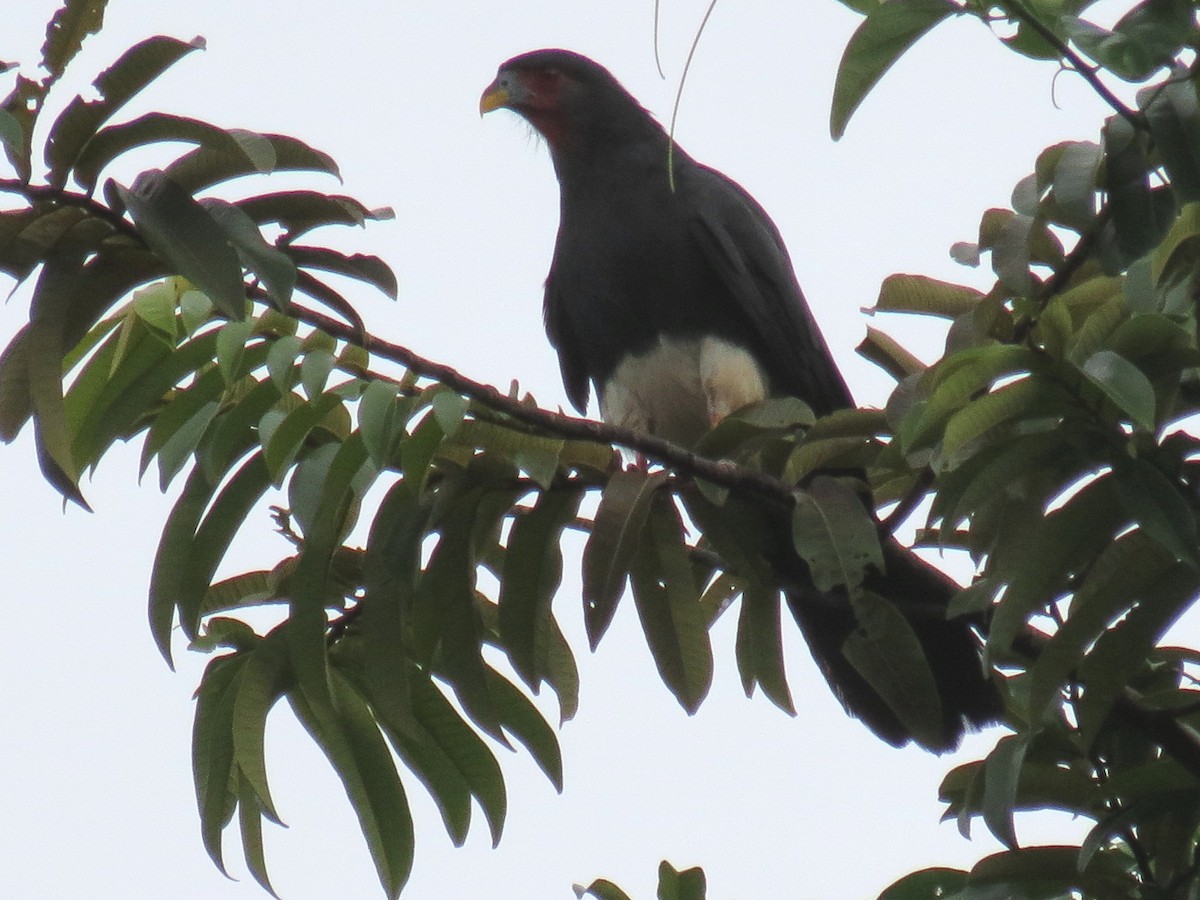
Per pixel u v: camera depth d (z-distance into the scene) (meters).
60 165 4.98
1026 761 6.26
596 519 6.27
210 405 6.34
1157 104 5.75
